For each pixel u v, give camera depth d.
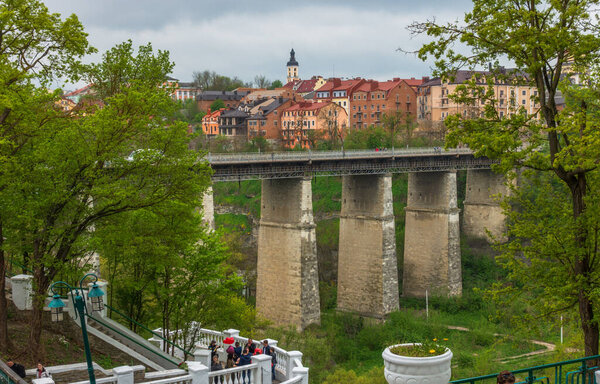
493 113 26.25
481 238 111.31
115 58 33.12
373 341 76.69
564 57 23.83
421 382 12.23
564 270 25.02
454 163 98.00
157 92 32.12
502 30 23.92
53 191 26.86
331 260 110.12
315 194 128.75
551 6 23.19
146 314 39.12
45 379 17.81
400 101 166.50
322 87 182.12
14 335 27.47
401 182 127.25
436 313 86.50
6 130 26.70
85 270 28.59
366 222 89.06
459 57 25.39
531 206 27.70
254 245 125.62
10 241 26.86
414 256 100.62
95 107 30.94
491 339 72.75
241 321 45.06
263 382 22.62
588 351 23.88
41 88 28.16
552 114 24.80
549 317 26.70
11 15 25.73
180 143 30.73
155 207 29.92
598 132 21.31
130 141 30.66
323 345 65.75
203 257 38.16
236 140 156.75
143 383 20.02
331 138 147.62
